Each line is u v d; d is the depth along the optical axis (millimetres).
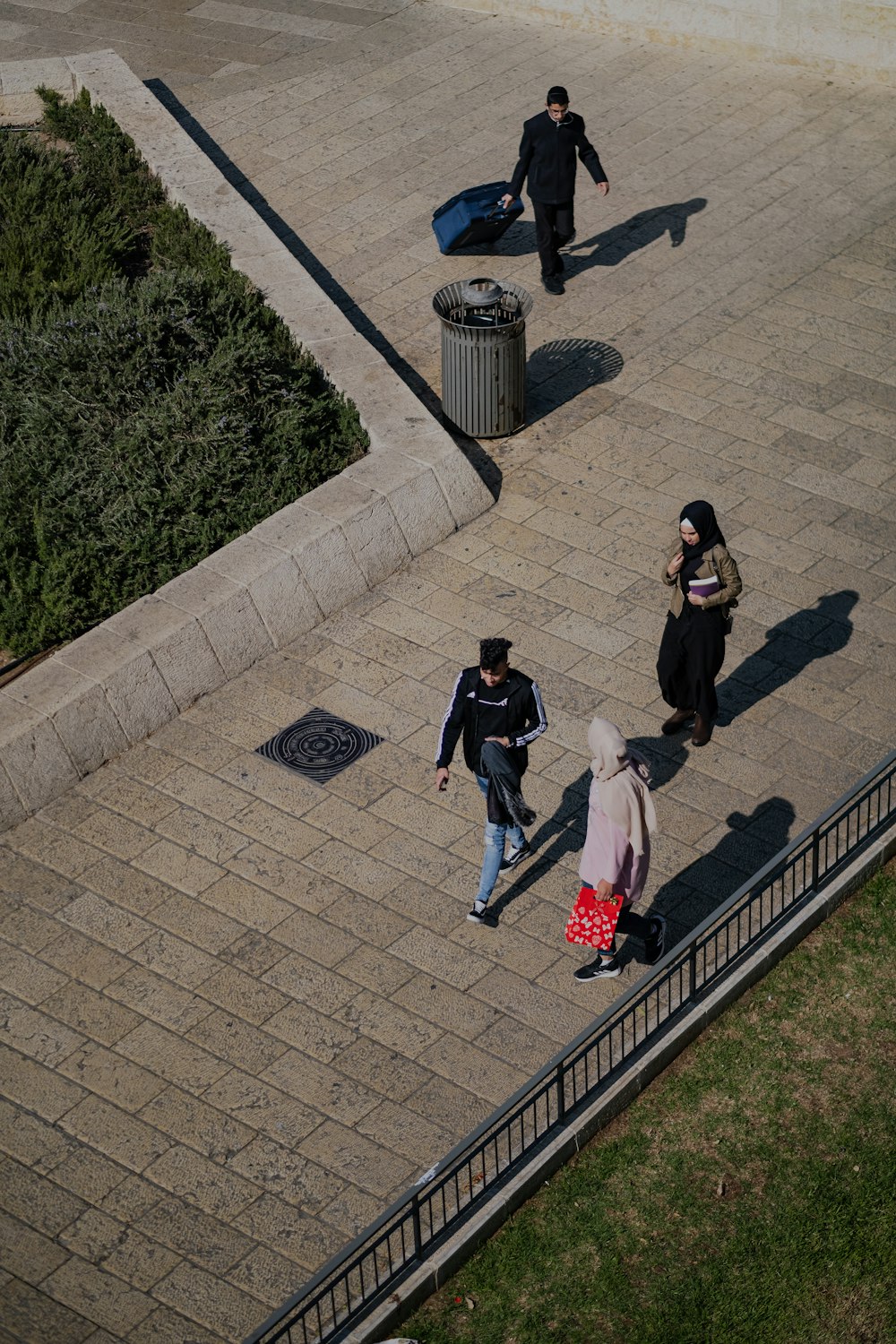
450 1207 8125
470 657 11758
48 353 13398
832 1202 8109
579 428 14141
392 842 10312
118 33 21875
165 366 13461
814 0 19594
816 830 9352
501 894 9938
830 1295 7711
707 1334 7551
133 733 11055
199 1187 8234
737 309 15703
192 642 11383
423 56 20891
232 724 11250
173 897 9938
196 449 12836
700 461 13680
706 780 10695
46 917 9812
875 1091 8688
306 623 12031
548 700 11359
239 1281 7777
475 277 16234
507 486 13484
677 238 16844
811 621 12031
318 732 11156
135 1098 8695
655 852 10172
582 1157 8422
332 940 9617
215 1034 9047
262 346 13672
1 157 17641
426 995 9258
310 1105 8641
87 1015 9164
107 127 18359
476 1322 7641
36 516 12195
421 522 12750
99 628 11367
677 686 10672
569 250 16766
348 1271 7238
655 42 21016
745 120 19125
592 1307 7684
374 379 13961
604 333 15391
